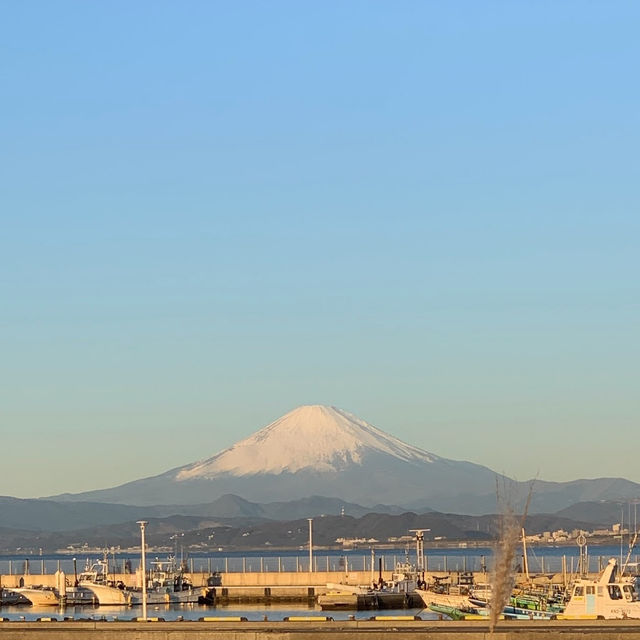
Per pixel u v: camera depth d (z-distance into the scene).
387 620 113.62
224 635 101.00
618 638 95.94
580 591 138.62
